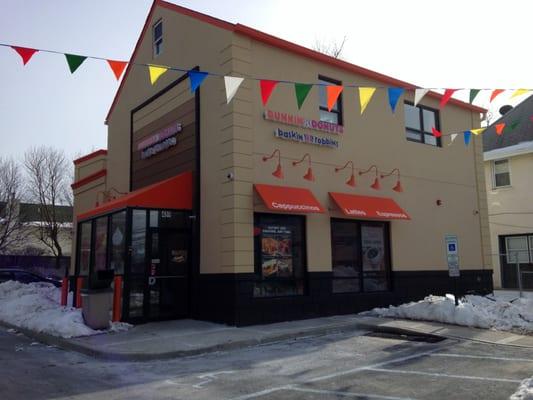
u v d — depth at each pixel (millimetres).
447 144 17422
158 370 7984
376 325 11672
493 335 10602
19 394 6551
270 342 10242
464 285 17031
